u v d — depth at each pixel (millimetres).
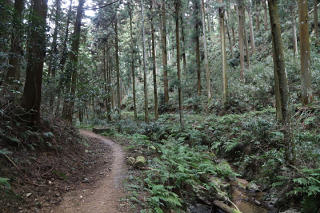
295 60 14766
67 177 5293
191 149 10289
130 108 31703
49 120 7371
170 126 14289
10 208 3316
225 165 8414
